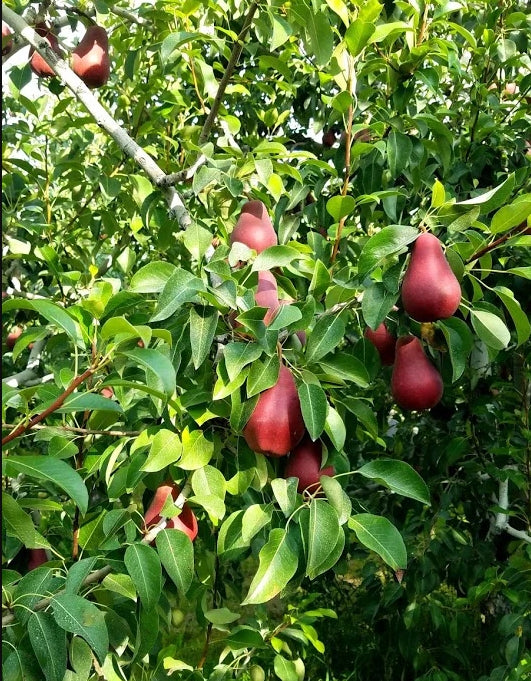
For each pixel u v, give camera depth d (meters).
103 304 1.56
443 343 1.80
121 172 3.30
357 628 3.59
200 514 2.12
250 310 1.45
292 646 2.51
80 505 1.15
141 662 2.00
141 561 1.42
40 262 3.48
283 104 3.43
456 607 2.88
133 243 3.77
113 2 2.66
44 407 1.27
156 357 1.20
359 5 1.96
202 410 1.56
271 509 1.50
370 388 3.03
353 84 2.03
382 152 2.20
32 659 1.28
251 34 3.08
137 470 1.57
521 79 3.13
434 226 1.51
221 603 2.70
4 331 3.68
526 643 2.97
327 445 1.62
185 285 1.42
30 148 3.19
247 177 2.09
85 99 2.03
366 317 1.49
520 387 3.04
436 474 3.21
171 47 2.01
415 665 3.00
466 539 3.05
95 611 1.23
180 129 2.79
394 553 1.41
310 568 1.34
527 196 1.46
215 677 2.18
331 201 1.91
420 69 2.34
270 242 1.80
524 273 1.53
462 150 3.00
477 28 2.87
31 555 2.04
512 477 2.73
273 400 1.50
